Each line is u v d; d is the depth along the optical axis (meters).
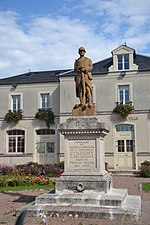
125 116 24.64
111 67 25.42
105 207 7.31
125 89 25.16
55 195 7.90
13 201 10.18
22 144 27.61
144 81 24.70
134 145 24.30
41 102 27.69
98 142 8.37
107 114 25.05
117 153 24.59
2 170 22.73
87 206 7.41
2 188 14.01
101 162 8.47
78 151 8.44
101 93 25.41
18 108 28.20
